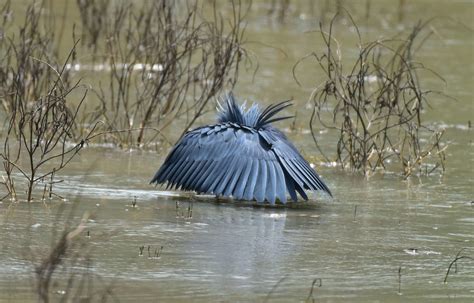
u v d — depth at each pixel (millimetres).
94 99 19203
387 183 14477
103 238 11047
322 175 14844
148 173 14336
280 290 9664
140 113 18125
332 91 16469
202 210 12492
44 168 14227
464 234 11906
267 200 12875
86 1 23938
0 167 14070
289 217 12367
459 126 18688
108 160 15031
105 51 22000
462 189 14227
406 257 10930
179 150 13172
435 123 18797
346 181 14523
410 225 12219
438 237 11750
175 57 17734
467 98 21094
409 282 10125
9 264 10000
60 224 11469
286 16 29516
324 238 11500
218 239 11242
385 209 12969
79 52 22719
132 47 20812
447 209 13070
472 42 27516
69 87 18172
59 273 9852
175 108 18906
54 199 12594
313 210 12789
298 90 21078
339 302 9453
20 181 13391
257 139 12852
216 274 10031
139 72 20859
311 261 10625
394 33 27859
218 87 17500
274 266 10383
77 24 25375
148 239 11102
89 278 9750
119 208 12352
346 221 12297
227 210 12562
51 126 15625
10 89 17750
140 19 21188
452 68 24016
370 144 16875
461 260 10891
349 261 10695
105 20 23250
